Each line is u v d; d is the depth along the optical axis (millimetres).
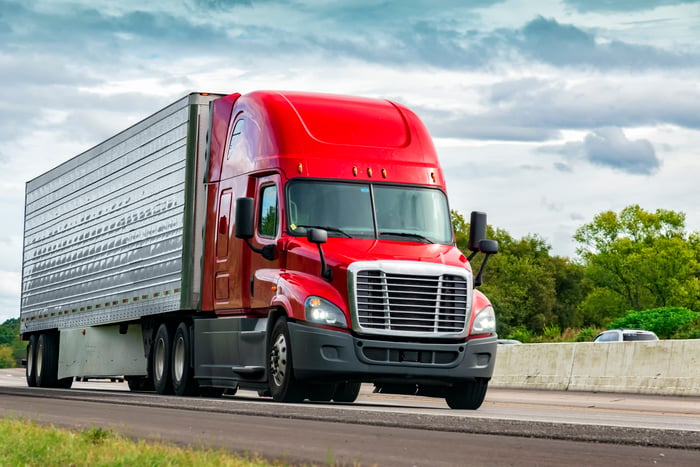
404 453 9320
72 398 20453
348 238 18062
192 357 22062
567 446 9945
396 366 17312
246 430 11664
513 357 34156
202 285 21344
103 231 27500
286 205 18344
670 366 28125
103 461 8547
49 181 33000
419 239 18453
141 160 24906
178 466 8344
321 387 18031
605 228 122625
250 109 20094
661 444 10109
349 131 19109
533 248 146500
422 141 19469
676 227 122250
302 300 17375
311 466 8336
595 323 139000
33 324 33938
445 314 17594
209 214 21312
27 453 9203
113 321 26312
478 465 8461
